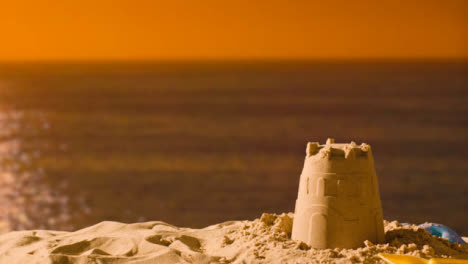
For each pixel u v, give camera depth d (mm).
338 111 128750
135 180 58188
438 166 62844
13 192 53406
